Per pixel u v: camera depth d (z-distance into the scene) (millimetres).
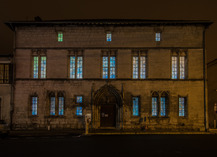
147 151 12695
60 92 22547
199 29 22719
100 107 22969
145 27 22828
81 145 14500
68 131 20953
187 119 21953
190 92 22250
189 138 17406
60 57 22875
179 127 21828
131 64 22609
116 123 22609
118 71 22531
